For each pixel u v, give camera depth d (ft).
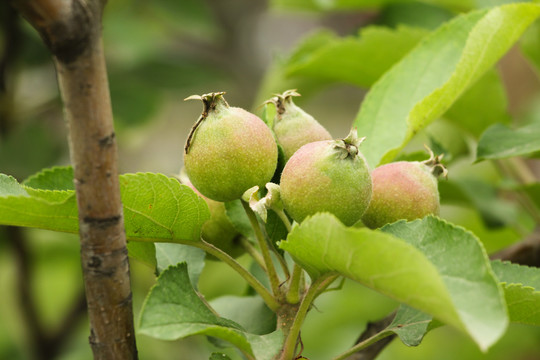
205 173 1.40
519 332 2.43
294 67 1.84
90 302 1.32
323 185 1.37
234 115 1.41
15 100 2.48
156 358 2.69
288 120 1.47
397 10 2.00
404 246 1.25
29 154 2.34
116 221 1.30
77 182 1.28
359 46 1.79
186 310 1.36
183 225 1.43
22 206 1.36
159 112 2.69
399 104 1.63
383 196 1.43
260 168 1.41
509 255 1.67
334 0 2.06
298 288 1.42
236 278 2.49
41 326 2.37
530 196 1.81
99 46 1.25
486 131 1.61
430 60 1.64
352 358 1.55
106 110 1.27
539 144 1.57
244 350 1.36
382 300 2.68
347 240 1.28
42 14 1.22
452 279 1.30
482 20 1.51
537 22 1.85
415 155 1.60
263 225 1.46
